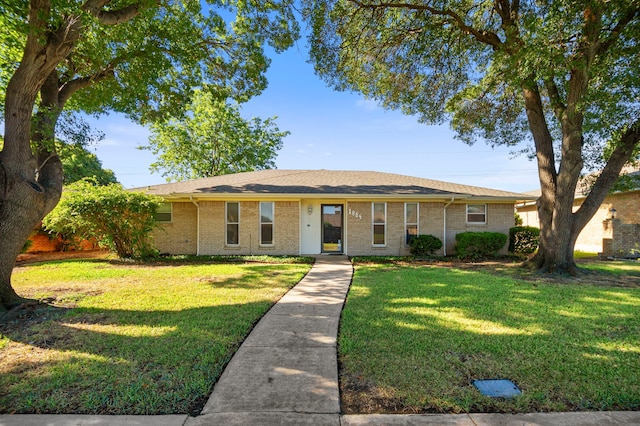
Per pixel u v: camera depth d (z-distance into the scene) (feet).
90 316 15.47
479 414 7.72
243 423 7.32
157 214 42.34
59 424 7.30
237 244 41.22
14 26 16.08
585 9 20.33
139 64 27.35
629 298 19.07
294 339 12.55
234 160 89.40
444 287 21.98
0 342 12.18
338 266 32.78
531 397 8.43
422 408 7.98
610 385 9.09
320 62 31.53
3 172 16.70
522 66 22.22
